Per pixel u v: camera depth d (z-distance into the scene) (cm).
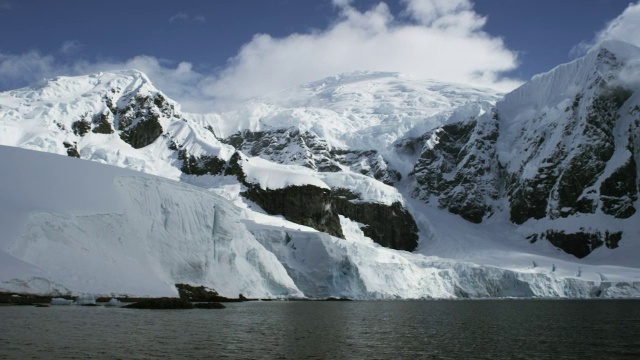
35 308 6228
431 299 14175
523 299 14725
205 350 4025
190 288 8550
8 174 7619
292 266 12450
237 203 17200
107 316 5750
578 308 9862
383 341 4725
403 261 15262
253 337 4731
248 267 10294
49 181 7838
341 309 8656
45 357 3566
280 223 15675
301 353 4019
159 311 6619
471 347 4456
